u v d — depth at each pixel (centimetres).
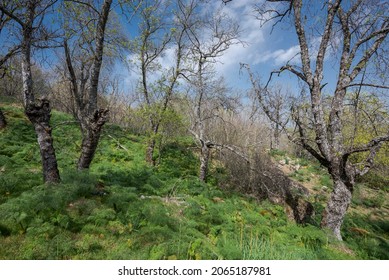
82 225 475
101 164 1022
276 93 1405
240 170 1094
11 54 1007
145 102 1280
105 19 689
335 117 737
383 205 1406
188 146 1521
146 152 1250
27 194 501
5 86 2042
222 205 772
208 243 489
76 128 1376
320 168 1725
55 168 609
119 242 454
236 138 1233
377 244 754
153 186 862
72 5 696
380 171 1584
